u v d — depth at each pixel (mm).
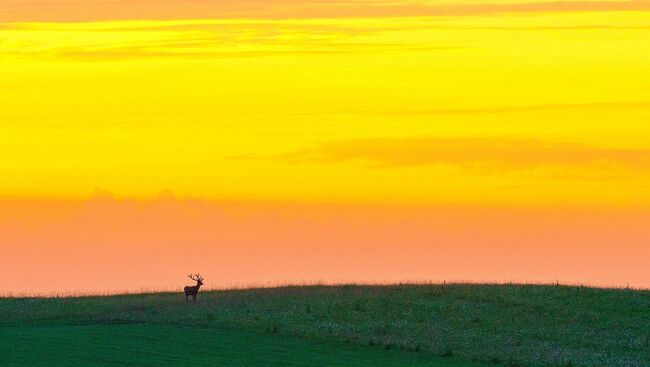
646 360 166000
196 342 169125
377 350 167125
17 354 154750
